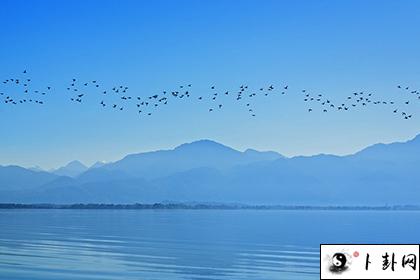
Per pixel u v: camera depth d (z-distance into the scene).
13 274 35.09
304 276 36.31
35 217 160.25
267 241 66.69
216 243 62.69
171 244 60.34
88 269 37.84
